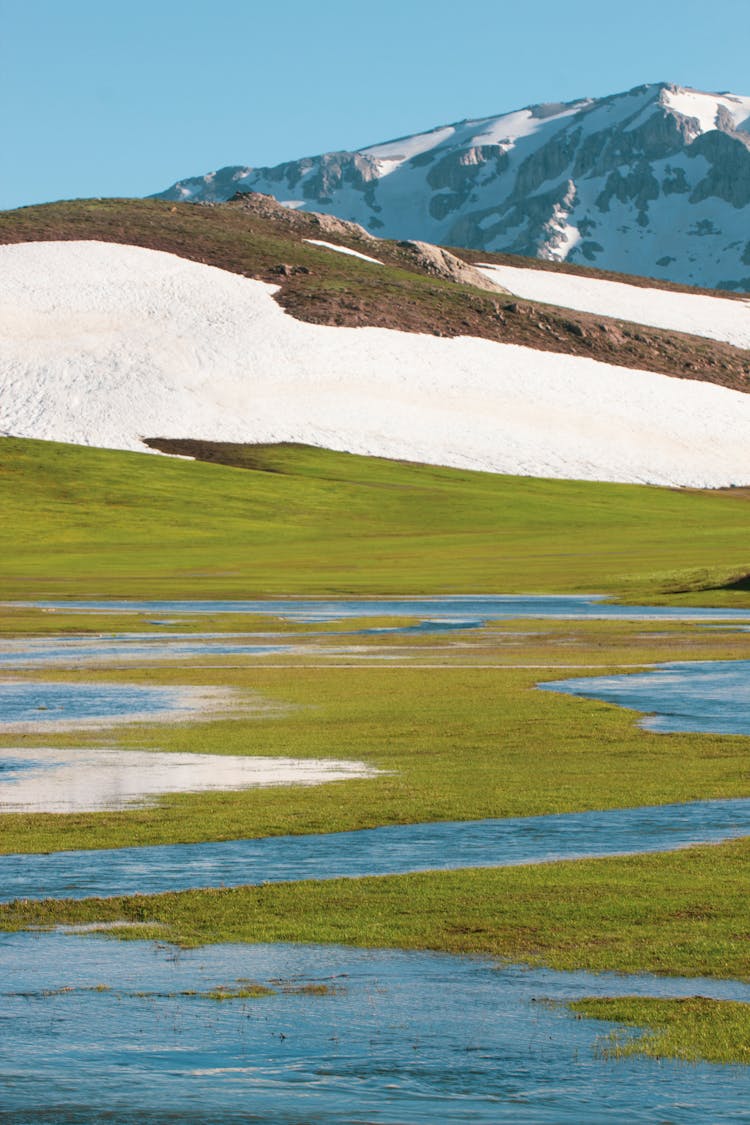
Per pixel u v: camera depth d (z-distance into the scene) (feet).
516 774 174.81
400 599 543.80
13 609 504.84
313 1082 70.13
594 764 183.21
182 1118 65.05
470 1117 65.16
